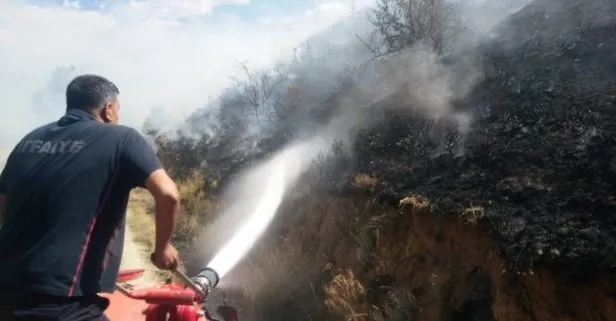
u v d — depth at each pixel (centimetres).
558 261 444
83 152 262
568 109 643
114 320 318
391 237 627
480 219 535
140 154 265
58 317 247
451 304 538
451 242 564
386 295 596
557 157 573
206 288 294
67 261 249
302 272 714
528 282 459
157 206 257
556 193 529
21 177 262
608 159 526
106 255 262
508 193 557
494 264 504
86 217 255
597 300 417
